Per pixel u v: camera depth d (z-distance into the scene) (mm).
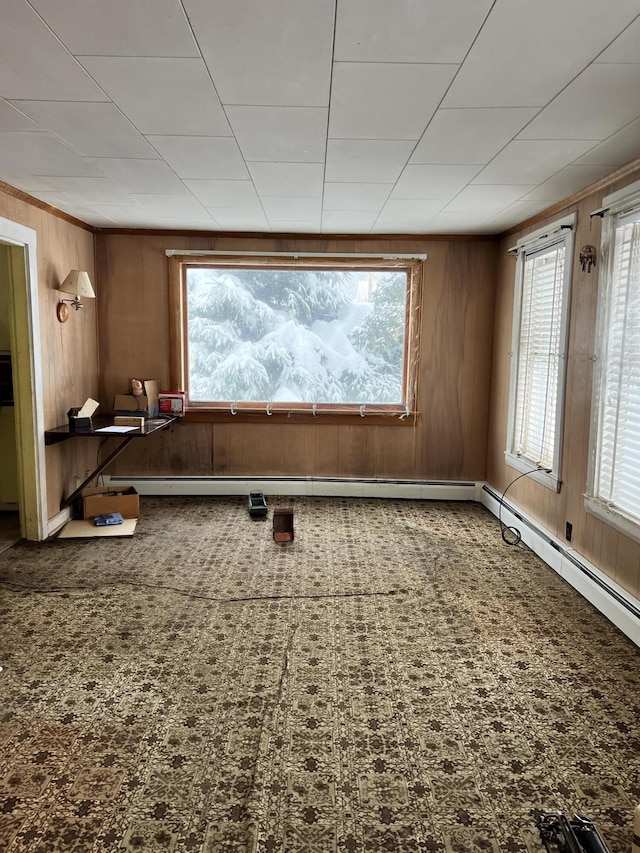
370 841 1499
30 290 3445
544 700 2117
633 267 2666
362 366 4828
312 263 4590
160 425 4055
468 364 4703
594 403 2939
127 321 4625
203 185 3184
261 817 1568
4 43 1660
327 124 2262
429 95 1980
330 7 1463
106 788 1660
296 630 2604
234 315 4754
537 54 1689
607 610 2764
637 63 1734
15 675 2215
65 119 2240
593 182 2992
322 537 3877
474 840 1507
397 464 4832
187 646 2449
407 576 3242
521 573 3312
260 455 4828
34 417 3549
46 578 3123
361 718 1993
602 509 2850
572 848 1395
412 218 3963
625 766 1785
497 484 4520
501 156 2605
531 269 3904
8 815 1559
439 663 2352
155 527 4016
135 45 1670
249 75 1852
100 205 3695
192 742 1858
